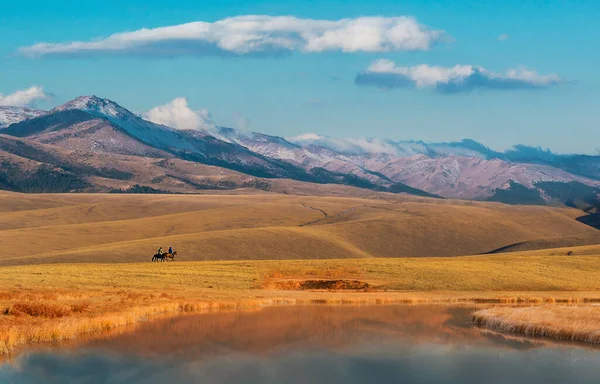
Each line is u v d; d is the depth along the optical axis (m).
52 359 47.41
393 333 64.81
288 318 76.62
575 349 56.25
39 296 77.88
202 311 82.62
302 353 51.62
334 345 56.06
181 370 44.34
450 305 99.62
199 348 52.94
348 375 44.03
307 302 99.81
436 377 44.28
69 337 57.31
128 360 47.50
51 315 64.69
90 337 57.66
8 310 63.94
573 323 65.00
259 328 66.25
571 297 112.25
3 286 87.56
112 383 40.56
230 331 63.44
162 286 107.69
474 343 59.03
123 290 94.88
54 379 41.50
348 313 84.19
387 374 44.81
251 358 49.00
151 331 62.22
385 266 145.50
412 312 87.00
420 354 52.50
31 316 63.72
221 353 50.84
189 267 141.75
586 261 162.38
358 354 51.84
